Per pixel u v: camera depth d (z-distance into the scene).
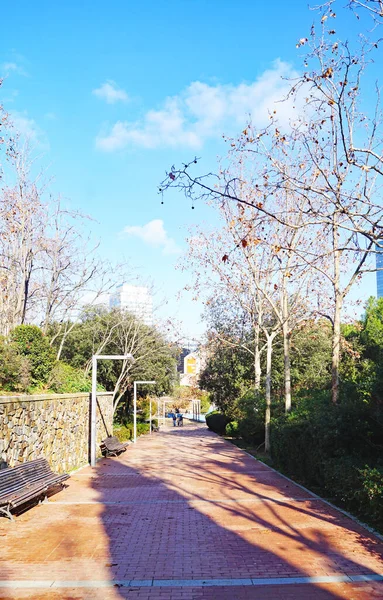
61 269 19.89
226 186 13.80
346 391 11.87
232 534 7.72
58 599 5.19
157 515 9.08
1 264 16.55
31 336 15.16
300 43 8.14
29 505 9.94
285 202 16.05
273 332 20.22
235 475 14.25
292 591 5.41
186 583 5.67
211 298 21.77
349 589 5.45
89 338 28.98
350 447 10.52
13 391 12.85
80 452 17.08
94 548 7.01
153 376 32.34
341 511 9.20
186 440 29.27
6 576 5.87
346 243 12.34
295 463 13.31
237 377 29.17
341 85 8.58
